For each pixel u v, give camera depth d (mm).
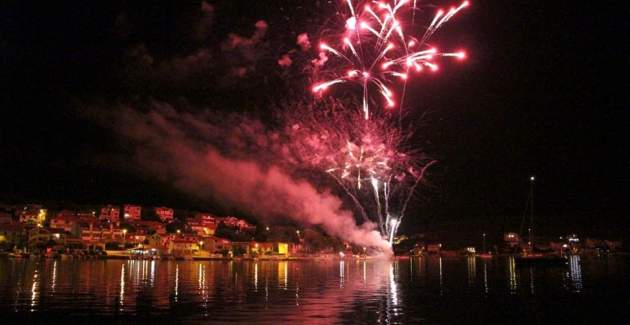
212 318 19766
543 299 26188
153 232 122312
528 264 62156
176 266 68312
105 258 97688
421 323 18891
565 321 19609
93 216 123562
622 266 62969
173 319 19484
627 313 21469
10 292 27781
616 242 154000
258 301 24953
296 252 123062
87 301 24266
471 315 20734
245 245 123938
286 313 21047
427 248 159875
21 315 20172
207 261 100000
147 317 19891
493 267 65812
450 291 30266
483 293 29109
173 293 28422
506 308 22750
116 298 25641
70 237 107125
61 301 24188
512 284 35375
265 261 101250
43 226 107250
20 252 91188
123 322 18859
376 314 20875
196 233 132875
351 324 18547
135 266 65000
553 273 48250
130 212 140500
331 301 25016
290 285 34562
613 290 30609
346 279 41125
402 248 158125
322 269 61125
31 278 37812
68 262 74125
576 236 160625
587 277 41875
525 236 163625
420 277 43844
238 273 50250
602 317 20484
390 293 29188
